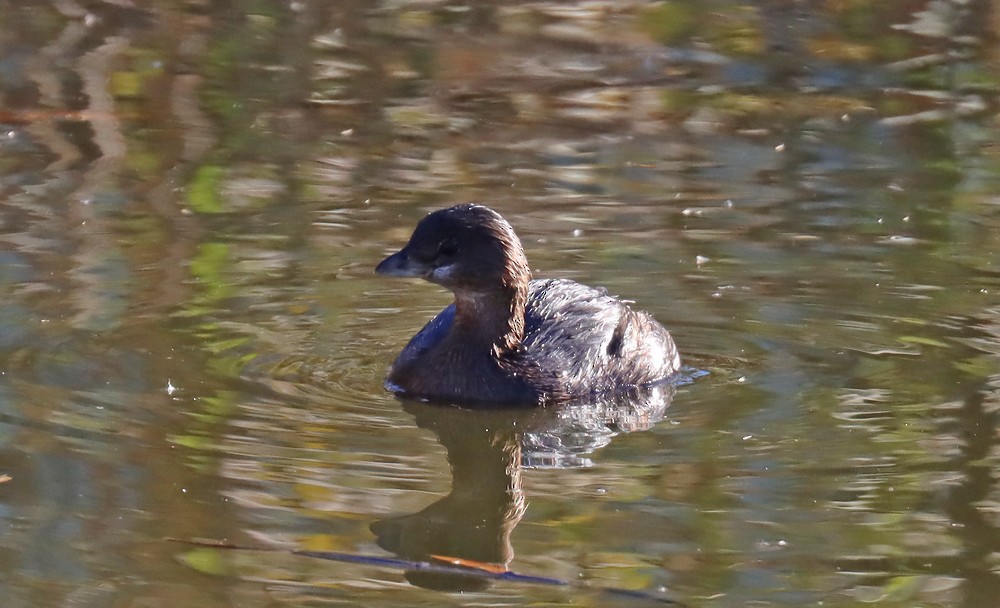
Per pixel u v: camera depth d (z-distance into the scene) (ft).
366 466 33.65
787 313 44.14
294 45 70.38
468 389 38.34
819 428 36.01
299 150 58.34
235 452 33.88
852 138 59.93
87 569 28.71
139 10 73.61
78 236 48.80
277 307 43.98
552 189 54.39
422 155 57.93
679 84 66.49
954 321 43.39
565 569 29.04
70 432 34.55
